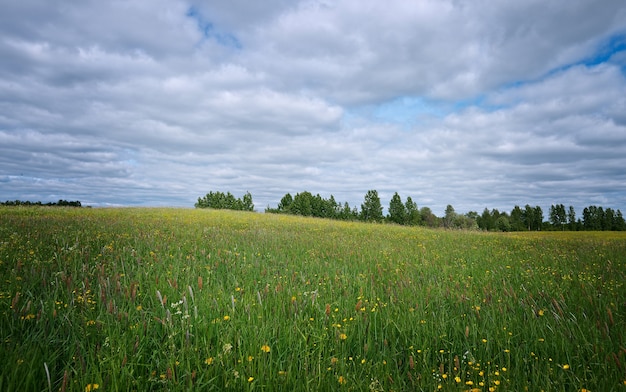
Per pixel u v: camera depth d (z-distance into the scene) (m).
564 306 5.05
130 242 9.76
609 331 4.20
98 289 4.99
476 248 13.07
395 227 26.06
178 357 3.40
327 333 4.12
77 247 8.03
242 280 6.36
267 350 3.37
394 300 5.45
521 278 7.55
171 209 33.06
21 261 6.55
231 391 3.04
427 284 6.65
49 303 4.33
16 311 3.97
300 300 5.16
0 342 3.30
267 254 9.32
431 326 4.38
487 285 6.47
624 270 8.43
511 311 5.11
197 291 5.26
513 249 13.12
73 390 2.81
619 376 3.16
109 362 3.16
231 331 3.91
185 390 2.94
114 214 22.17
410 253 10.97
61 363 3.35
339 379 3.13
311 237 14.70
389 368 3.48
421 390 3.08
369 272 7.70
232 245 10.45
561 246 14.38
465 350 3.94
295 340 3.93
